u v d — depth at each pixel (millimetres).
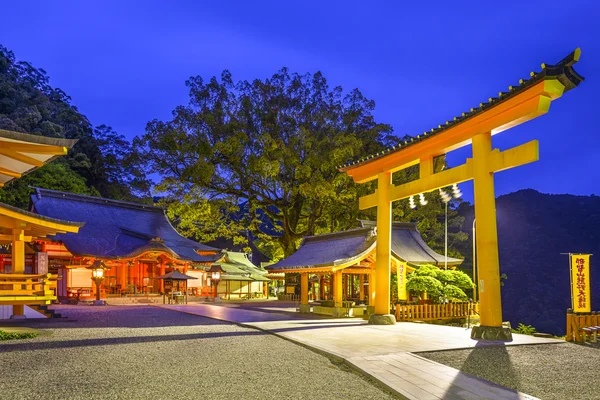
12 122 48969
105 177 64438
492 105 13164
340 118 46625
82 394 7156
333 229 47562
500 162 13258
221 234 46531
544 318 82062
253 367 9430
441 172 15508
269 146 40656
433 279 19828
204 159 39312
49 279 16391
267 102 44875
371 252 22203
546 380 8484
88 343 12023
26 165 14422
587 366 9727
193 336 13867
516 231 114750
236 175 42000
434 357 10586
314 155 41531
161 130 41094
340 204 43625
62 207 38000
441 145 15594
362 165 19422
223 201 42375
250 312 23688
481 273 13633
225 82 44375
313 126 45719
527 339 13211
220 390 7582
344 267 21562
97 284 30922
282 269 25484
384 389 7875
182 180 40844
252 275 50406
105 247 35438
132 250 35688
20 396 6973
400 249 28406
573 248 102875
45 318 18281
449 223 48906
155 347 11656
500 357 10664
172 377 8398
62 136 56062
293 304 34812
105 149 66250
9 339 12359
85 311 23438
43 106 60031
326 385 8086
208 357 10422
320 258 24250
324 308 23203
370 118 48344
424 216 45656
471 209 67562
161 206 46562
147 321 18406
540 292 89688
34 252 32219
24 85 62625
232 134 41969
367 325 17172
